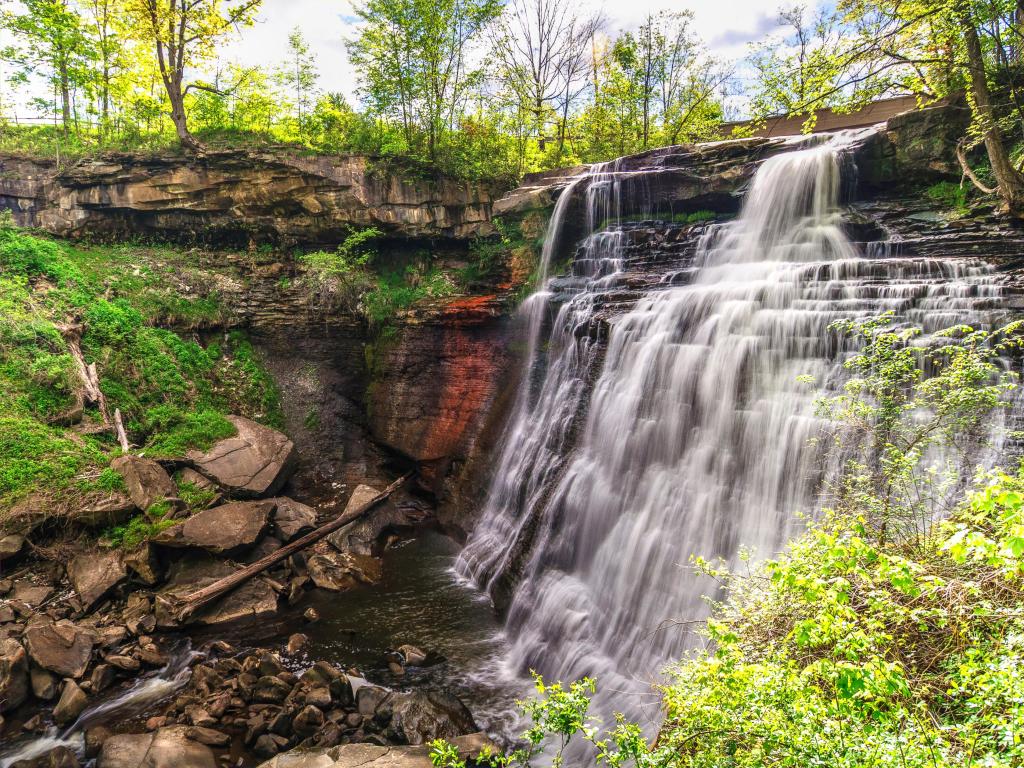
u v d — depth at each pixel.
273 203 22.08
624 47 29.00
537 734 3.89
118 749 8.12
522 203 20.80
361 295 21.55
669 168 18.38
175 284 20.83
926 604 4.23
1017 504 2.92
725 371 10.81
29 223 21.30
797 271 12.44
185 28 22.34
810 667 3.52
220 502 15.11
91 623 11.42
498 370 17.80
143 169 21.44
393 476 20.14
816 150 15.41
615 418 12.70
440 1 23.50
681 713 3.91
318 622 12.05
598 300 15.33
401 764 7.52
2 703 9.25
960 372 5.90
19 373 15.20
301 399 20.88
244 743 8.48
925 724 3.40
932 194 14.05
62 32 23.64
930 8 11.56
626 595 10.27
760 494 9.43
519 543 13.09
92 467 14.19
